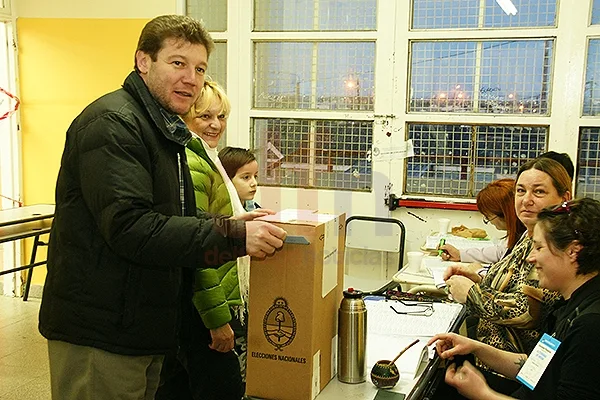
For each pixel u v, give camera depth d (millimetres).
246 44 3779
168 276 1461
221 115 2031
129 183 1313
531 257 1483
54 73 4160
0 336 3709
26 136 4277
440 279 2238
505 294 1739
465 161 3576
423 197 3635
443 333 1635
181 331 1848
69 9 4066
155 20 1460
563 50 3326
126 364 1438
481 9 3445
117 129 1339
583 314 1326
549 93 3402
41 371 3223
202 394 1958
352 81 3684
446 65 3541
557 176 1812
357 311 1355
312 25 3703
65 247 1421
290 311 1258
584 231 1369
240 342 2105
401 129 3625
